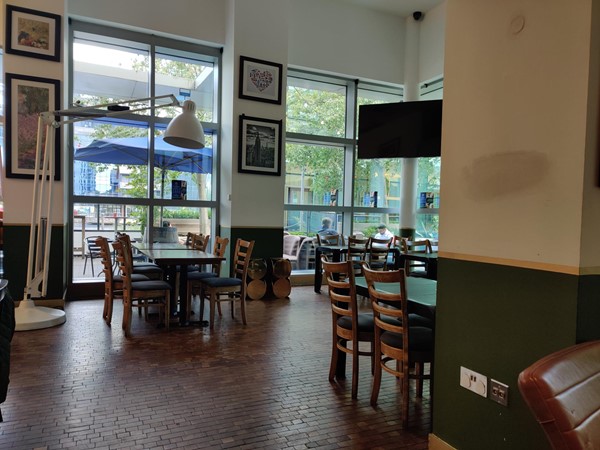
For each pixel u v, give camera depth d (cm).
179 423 238
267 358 349
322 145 748
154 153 614
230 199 604
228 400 269
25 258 471
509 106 175
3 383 190
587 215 149
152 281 439
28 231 472
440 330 209
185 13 600
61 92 479
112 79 590
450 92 204
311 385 297
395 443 224
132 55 602
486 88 185
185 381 297
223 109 636
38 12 468
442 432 207
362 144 653
